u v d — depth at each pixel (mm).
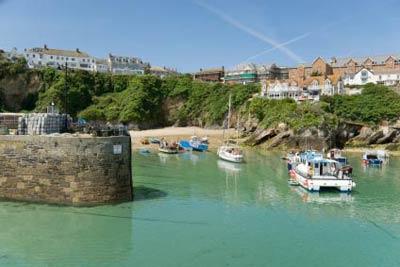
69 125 28969
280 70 148000
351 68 121125
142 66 157750
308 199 31594
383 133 75875
